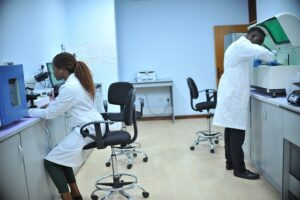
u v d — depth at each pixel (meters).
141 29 6.12
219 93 3.14
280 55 3.07
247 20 6.03
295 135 2.18
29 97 2.59
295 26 2.65
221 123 3.05
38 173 2.29
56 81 3.69
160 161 3.65
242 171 3.04
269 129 2.70
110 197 2.73
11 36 3.34
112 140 2.43
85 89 2.48
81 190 2.94
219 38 6.02
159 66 6.21
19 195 1.97
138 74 5.97
